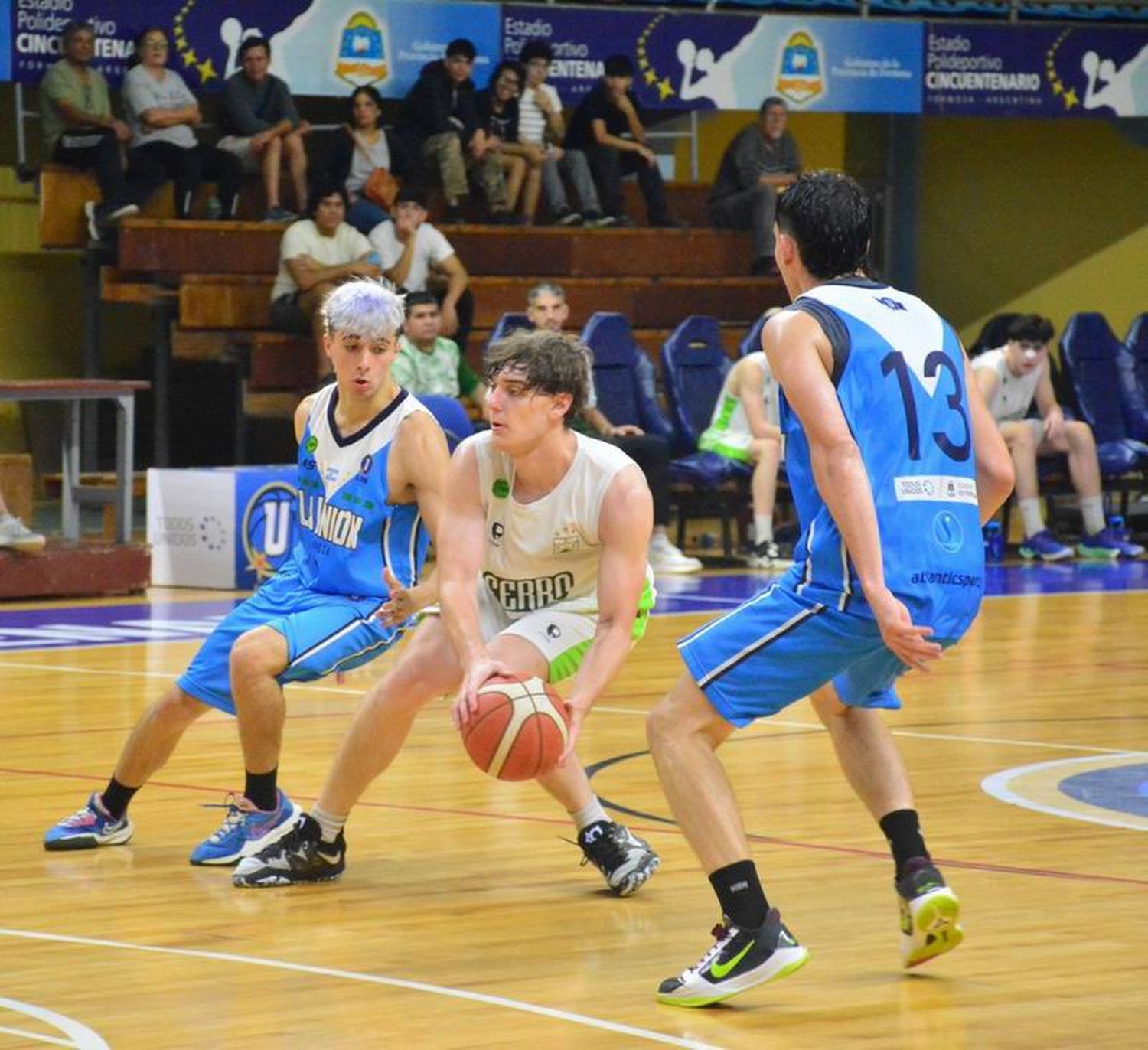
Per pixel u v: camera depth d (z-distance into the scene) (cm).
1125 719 1299
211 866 889
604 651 748
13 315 2788
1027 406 2392
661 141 3127
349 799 853
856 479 647
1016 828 961
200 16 2534
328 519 902
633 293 2741
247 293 2544
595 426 2212
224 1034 628
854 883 852
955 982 700
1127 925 777
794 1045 625
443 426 1928
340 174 2569
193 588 2072
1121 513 2628
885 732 727
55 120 2497
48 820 983
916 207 3288
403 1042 621
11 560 1928
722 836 673
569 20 2731
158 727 909
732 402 2270
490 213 2702
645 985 697
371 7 2600
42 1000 667
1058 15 2964
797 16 2803
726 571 2209
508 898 834
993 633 1741
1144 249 3259
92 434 2697
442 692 839
